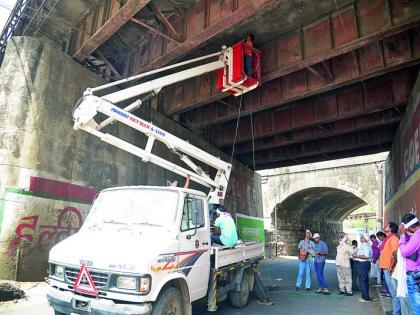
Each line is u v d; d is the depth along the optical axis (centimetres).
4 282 807
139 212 620
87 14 1291
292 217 3847
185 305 578
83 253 521
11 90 1042
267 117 1756
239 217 2222
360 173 3047
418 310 533
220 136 1978
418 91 1017
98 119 1242
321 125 1736
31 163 1011
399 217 1453
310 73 1309
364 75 1145
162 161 880
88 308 482
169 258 537
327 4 1034
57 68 1145
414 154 1084
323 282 1145
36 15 1330
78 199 1129
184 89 1527
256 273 952
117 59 1520
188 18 1134
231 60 1122
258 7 889
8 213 945
